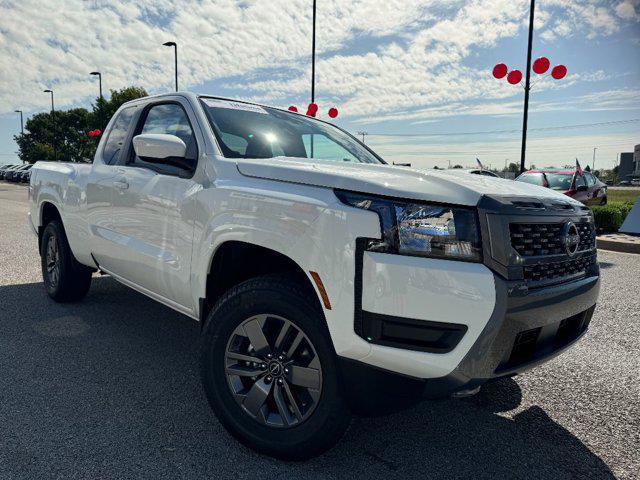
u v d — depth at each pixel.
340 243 2.10
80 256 4.29
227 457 2.39
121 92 35.41
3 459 2.31
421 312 1.98
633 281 6.67
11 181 44.62
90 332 4.09
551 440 2.65
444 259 2.00
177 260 2.93
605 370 3.59
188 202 2.84
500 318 1.98
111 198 3.66
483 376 2.04
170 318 4.50
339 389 2.21
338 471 2.31
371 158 3.81
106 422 2.68
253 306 2.38
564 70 12.32
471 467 2.38
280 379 2.37
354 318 2.08
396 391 2.11
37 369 3.34
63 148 51.28
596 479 2.32
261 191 2.44
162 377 3.27
